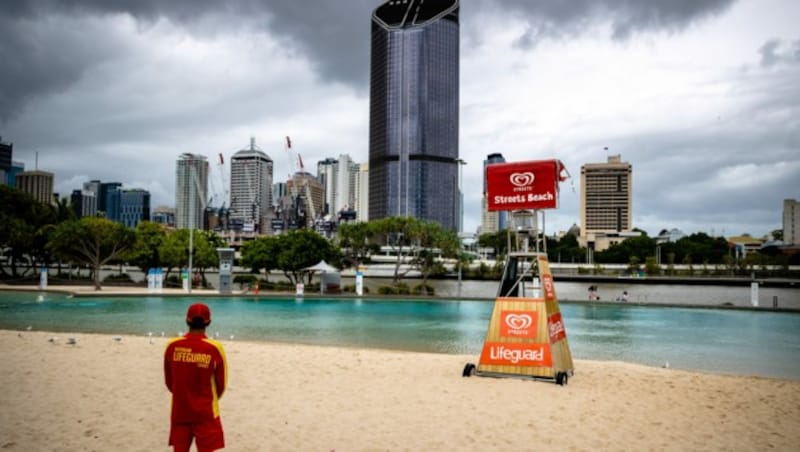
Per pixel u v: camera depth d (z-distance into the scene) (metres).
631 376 14.83
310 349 18.83
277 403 10.91
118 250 59.47
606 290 86.81
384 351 18.84
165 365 5.89
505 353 14.17
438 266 67.94
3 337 19.86
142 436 8.45
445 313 38.16
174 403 5.77
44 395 11.12
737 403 11.79
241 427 9.12
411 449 8.15
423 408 10.64
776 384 14.06
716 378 14.79
